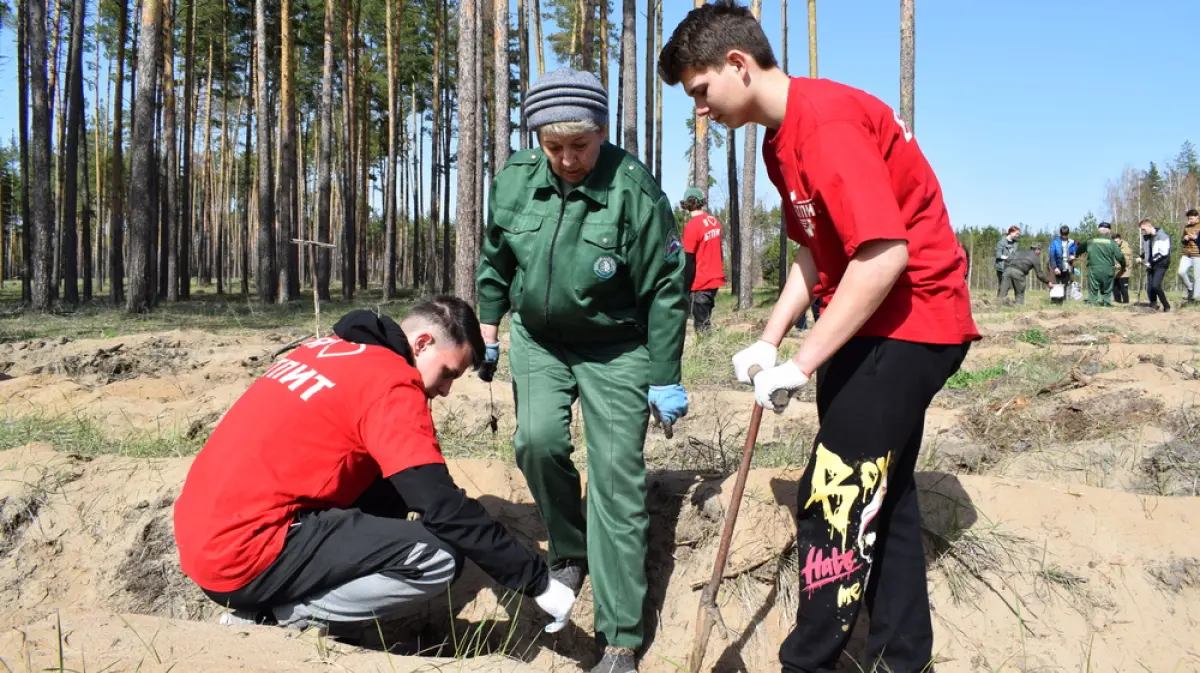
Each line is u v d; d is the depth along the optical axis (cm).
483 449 502
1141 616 311
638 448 291
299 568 266
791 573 329
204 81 3538
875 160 222
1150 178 4838
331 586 269
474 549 258
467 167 1445
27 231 2033
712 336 927
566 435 294
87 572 356
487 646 318
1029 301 1984
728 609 323
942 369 242
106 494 383
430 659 260
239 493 262
